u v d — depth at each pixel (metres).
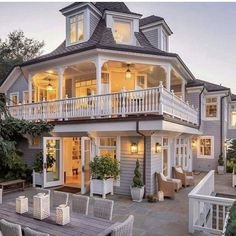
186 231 5.72
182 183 11.21
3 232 3.55
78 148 14.40
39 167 10.95
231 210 3.83
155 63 11.30
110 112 9.26
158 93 8.30
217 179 13.95
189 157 15.81
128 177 9.49
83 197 5.02
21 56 26.53
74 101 10.30
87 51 10.33
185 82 15.64
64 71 12.80
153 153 9.37
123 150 9.67
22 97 16.92
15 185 10.62
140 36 13.26
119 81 12.93
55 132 10.77
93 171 9.20
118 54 10.60
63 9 12.73
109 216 4.59
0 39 27.02
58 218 3.88
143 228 5.92
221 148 16.70
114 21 12.45
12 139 12.22
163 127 8.08
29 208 4.75
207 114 17.61
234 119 20.05
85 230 3.62
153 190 9.22
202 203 6.39
